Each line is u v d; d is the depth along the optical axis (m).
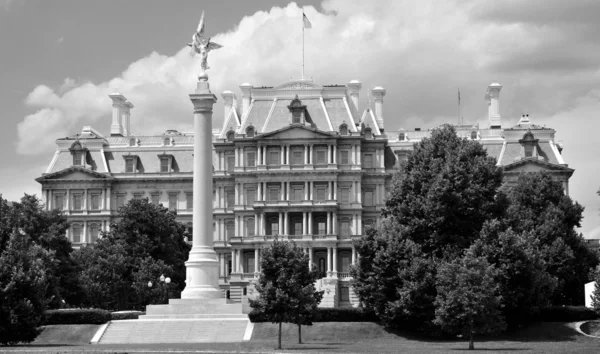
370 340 108.38
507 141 184.25
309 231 176.25
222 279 182.75
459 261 102.25
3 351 85.38
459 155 118.75
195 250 119.19
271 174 178.38
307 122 180.88
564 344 99.94
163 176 190.38
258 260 175.88
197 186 119.00
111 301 141.62
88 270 140.00
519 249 107.94
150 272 142.38
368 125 184.88
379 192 181.25
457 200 114.00
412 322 111.00
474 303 93.56
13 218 120.50
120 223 154.75
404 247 110.75
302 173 177.88
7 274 94.31
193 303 117.50
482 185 118.12
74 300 134.38
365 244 112.88
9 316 92.75
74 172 190.25
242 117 185.50
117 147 195.00
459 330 97.75
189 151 193.62
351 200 179.00
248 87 191.25
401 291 107.00
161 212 159.12
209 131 119.25
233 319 114.25
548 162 180.25
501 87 196.88
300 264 99.06
